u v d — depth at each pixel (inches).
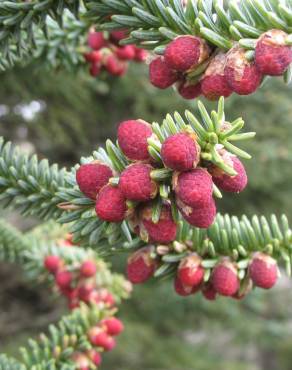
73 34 8.3
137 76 22.0
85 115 25.6
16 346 23.5
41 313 27.4
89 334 7.9
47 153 27.4
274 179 24.6
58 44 8.4
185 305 25.3
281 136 23.3
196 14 5.1
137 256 6.1
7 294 27.3
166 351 26.5
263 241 6.1
